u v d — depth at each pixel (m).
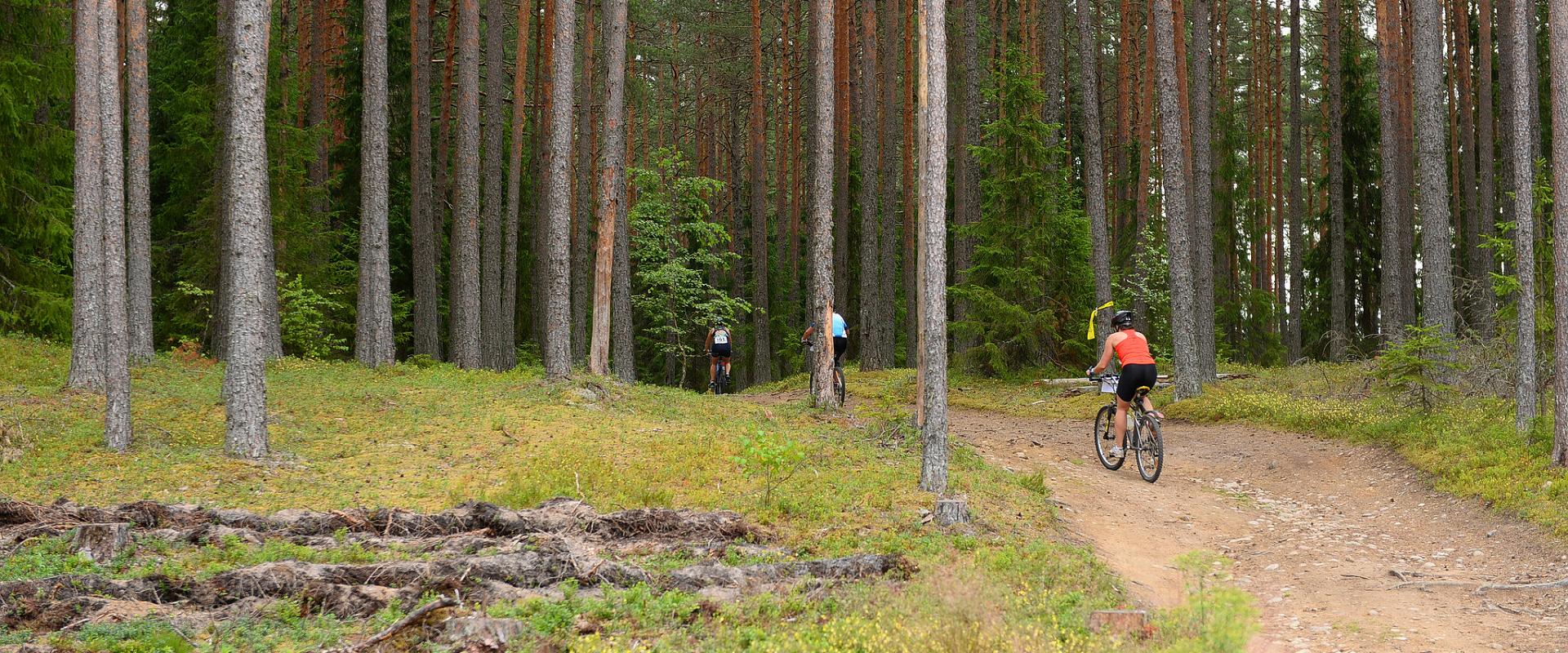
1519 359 11.84
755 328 35.38
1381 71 25.00
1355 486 11.55
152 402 14.66
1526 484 9.73
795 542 8.19
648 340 37.78
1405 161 30.47
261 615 5.82
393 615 5.86
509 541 7.68
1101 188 24.08
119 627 5.38
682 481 10.77
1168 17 19.11
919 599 5.57
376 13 20.94
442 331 31.95
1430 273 17.36
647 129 41.41
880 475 10.58
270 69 25.47
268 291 20.81
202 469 10.84
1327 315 34.53
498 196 25.69
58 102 24.88
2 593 5.72
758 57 33.50
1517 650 5.80
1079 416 18.94
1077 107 39.69
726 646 5.34
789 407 17.67
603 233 18.78
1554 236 10.30
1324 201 41.09
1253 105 41.03
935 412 9.80
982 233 24.45
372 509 9.11
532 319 32.94
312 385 17.17
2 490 9.71
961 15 32.44
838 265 32.25
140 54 18.67
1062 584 6.89
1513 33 11.82
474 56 21.75
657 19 40.34
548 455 11.88
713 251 39.47
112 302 11.74
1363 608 6.85
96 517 7.97
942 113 9.82
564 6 17.22
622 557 7.44
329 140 30.48
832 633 5.33
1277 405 17.03
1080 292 24.83
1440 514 9.73
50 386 14.95
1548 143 30.31
